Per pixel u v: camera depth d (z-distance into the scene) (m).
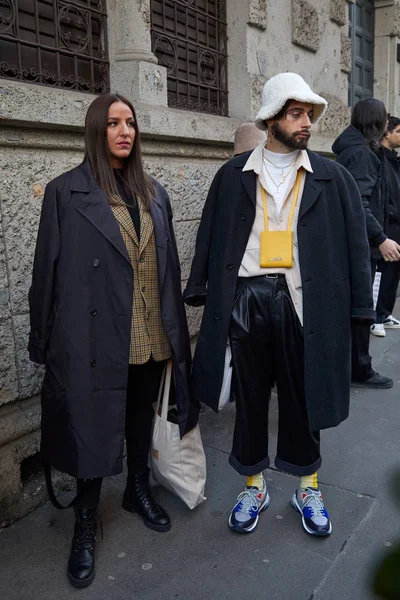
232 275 2.01
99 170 1.85
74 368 1.83
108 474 1.87
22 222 2.32
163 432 2.17
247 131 2.88
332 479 2.51
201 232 2.17
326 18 5.15
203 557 2.03
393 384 3.64
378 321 4.64
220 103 3.98
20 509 2.31
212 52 3.84
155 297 2.00
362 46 6.80
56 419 1.88
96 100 1.87
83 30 2.82
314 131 5.12
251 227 1.99
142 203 1.95
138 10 2.94
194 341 3.60
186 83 3.60
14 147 2.29
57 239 1.82
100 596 1.86
